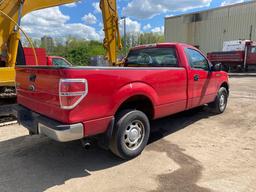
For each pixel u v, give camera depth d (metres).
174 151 4.29
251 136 5.00
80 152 4.31
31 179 3.43
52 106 3.33
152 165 3.80
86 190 3.15
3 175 3.54
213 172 3.55
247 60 23.33
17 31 6.26
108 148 3.83
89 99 3.26
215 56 25.58
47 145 4.63
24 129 5.61
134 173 3.57
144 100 4.20
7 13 6.12
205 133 5.21
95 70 3.30
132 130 3.95
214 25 32.97
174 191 3.10
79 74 3.13
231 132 5.26
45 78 3.37
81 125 3.22
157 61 5.36
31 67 3.67
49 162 3.95
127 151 3.88
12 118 6.33
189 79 5.09
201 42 34.72
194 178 3.39
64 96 3.07
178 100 4.84
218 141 4.74
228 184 3.23
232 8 30.86
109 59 8.38
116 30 8.43
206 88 5.86
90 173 3.59
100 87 3.37
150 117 4.43
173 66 5.07
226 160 3.92
